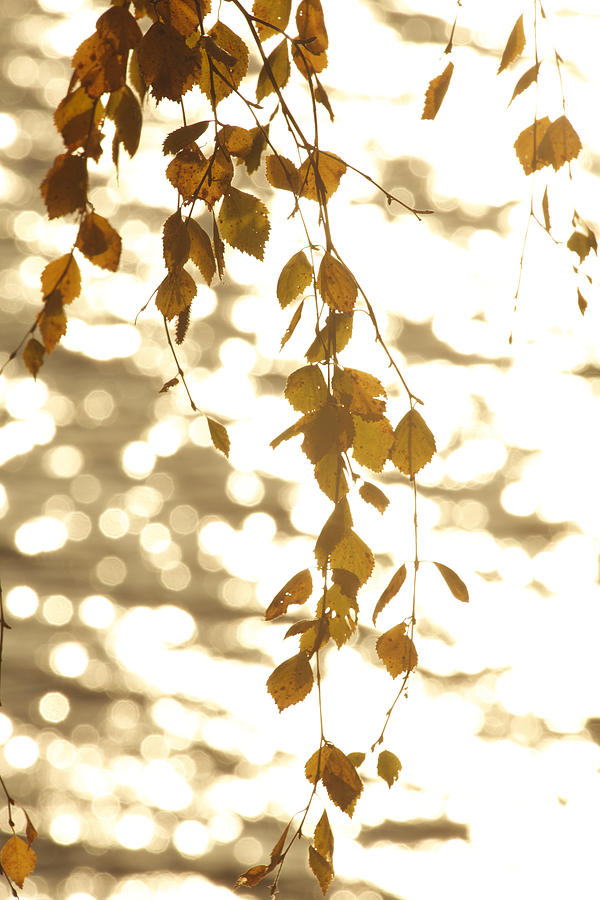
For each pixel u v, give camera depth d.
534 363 16.52
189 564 11.98
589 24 21.34
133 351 16.45
